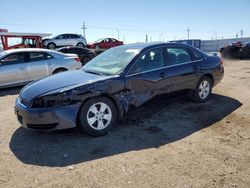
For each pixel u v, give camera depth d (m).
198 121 5.05
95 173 3.29
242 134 4.43
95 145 4.09
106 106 4.46
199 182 3.06
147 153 3.80
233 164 3.45
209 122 5.00
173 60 5.48
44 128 4.09
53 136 4.46
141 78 4.81
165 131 4.60
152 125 4.87
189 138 4.29
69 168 3.42
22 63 8.92
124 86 4.59
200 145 4.03
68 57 9.91
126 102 4.65
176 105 6.02
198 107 5.88
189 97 6.02
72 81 4.44
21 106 4.26
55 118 4.04
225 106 5.96
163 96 5.24
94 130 4.35
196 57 5.97
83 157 3.71
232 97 6.76
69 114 4.09
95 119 4.37
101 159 3.64
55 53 9.69
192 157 3.65
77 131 4.63
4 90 8.99
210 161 3.53
